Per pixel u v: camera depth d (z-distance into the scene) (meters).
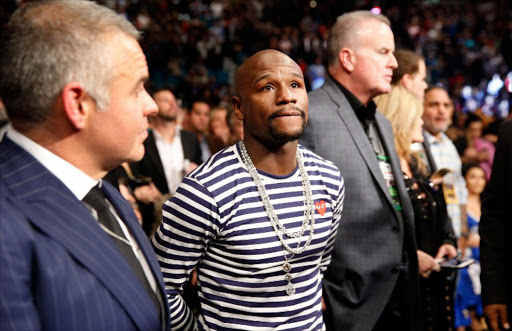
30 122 0.82
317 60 12.01
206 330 1.23
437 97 2.85
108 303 0.81
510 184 1.74
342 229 1.71
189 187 1.18
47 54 0.79
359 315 1.71
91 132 0.84
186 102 8.72
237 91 1.27
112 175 1.87
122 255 0.86
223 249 1.21
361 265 1.71
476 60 12.30
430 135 2.91
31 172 0.81
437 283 2.05
